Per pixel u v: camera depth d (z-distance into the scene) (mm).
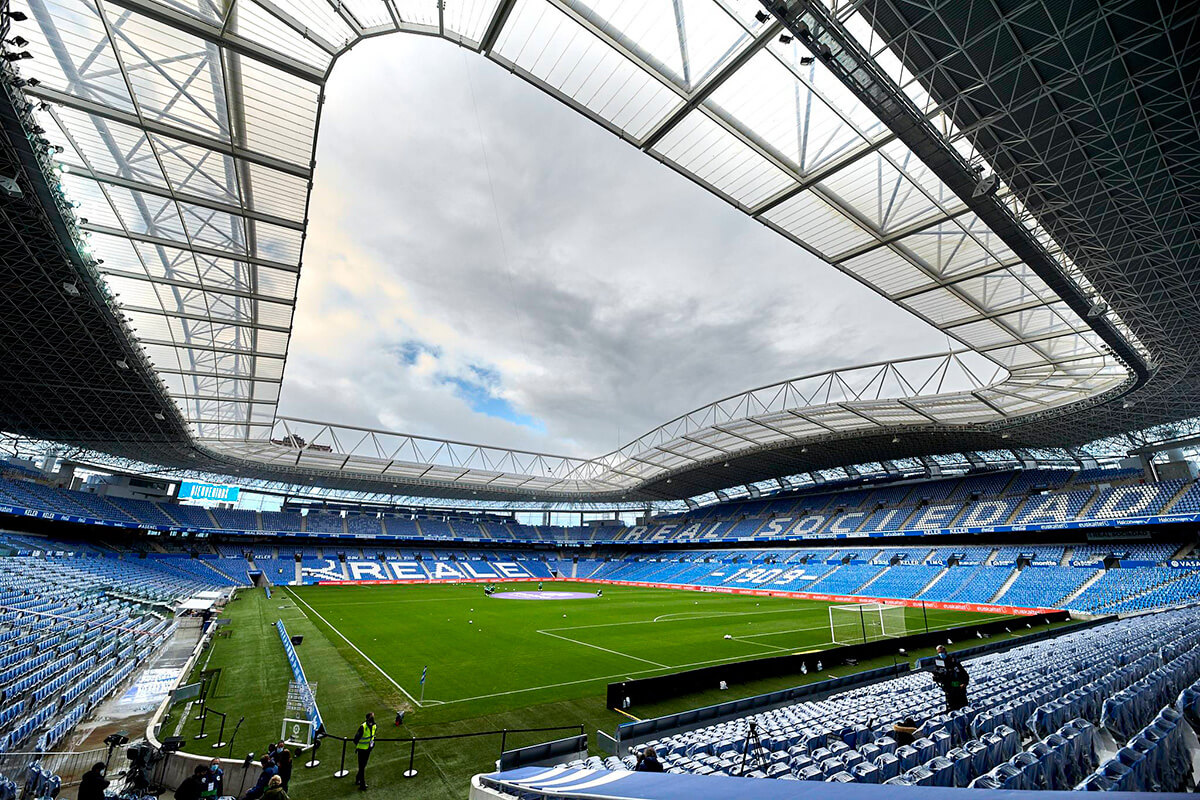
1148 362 27766
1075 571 43406
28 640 20078
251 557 67312
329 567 70000
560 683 20703
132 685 18766
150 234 23594
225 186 21422
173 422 40250
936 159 16141
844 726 10141
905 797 4191
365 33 16906
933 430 45906
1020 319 27734
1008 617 29156
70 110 17812
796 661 21250
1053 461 54156
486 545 91000
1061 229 19016
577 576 86250
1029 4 12547
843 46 13148
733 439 55688
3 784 8773
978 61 13906
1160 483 44875
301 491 73062
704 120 18562
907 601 47719
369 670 22156
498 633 32188
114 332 26391
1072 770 7430
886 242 23172
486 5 15789
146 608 34000
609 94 18156
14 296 23438
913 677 17641
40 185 17188
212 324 30812
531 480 71562
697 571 73000
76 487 57781
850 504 69312
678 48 16188
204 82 17547
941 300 27500
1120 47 13125
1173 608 32094
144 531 60406
